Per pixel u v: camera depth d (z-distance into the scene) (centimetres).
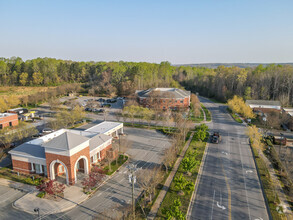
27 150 4216
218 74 15138
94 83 15900
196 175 4131
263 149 5331
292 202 3325
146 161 4747
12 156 4262
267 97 11250
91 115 8994
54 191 3347
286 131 6850
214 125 7550
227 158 4903
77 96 13375
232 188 3722
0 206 3275
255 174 4209
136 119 8300
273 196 3456
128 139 6112
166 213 2722
